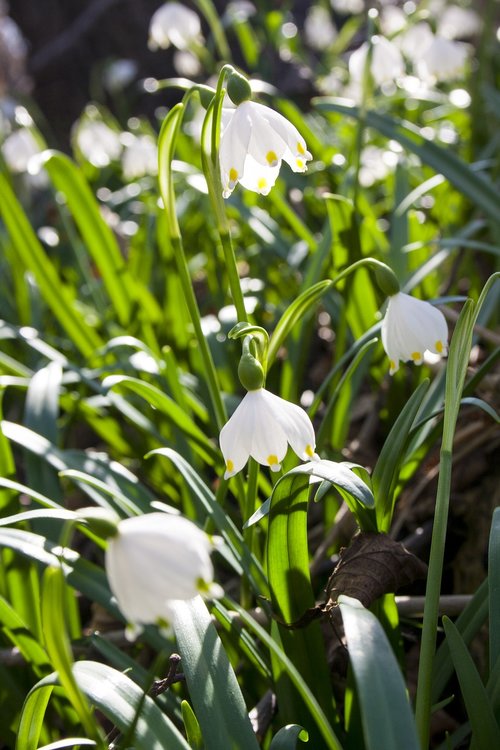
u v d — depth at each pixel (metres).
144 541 0.32
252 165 0.42
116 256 0.65
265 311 0.73
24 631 0.43
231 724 0.37
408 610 0.45
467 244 0.58
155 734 0.35
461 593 0.52
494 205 0.61
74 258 0.90
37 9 2.12
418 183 0.85
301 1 1.86
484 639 0.47
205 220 0.77
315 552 0.53
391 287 0.42
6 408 0.73
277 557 0.40
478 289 0.69
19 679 0.45
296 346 0.56
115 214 1.03
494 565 0.39
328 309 0.61
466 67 1.03
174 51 2.02
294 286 0.75
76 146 1.05
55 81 2.09
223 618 0.41
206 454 0.51
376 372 0.60
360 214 0.63
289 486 0.39
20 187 1.04
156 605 0.32
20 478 0.68
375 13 0.65
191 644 0.38
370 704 0.32
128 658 0.42
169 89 2.01
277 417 0.39
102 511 0.32
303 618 0.40
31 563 0.46
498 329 0.64
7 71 2.23
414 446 0.48
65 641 0.33
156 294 0.80
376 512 0.41
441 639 0.47
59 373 0.54
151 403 0.50
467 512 0.53
